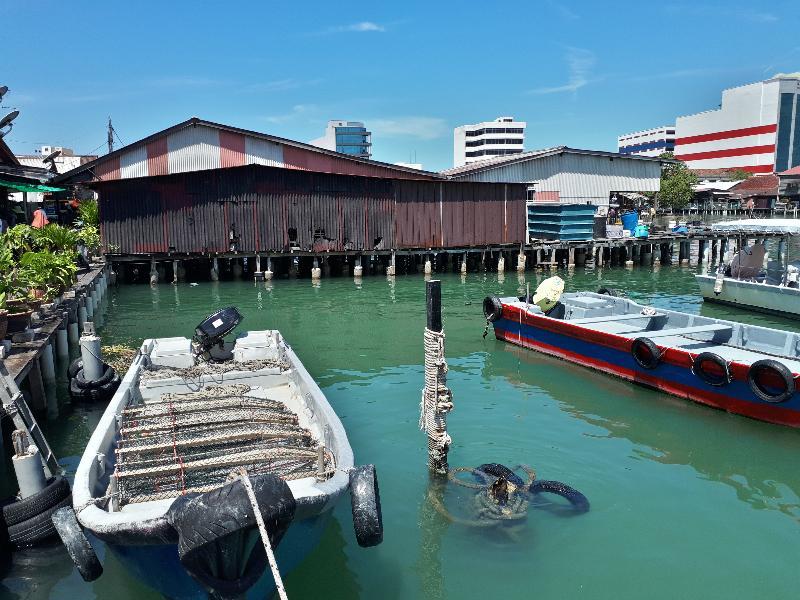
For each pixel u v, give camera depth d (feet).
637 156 109.70
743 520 21.06
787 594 17.33
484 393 33.96
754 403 29.19
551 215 95.91
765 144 276.21
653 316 39.78
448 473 24.06
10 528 18.95
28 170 59.00
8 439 26.94
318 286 76.18
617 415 30.58
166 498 16.58
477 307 61.16
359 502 16.17
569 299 48.14
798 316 55.16
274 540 14.08
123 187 75.56
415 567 18.45
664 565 18.57
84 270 63.00
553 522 20.72
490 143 382.22
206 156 88.79
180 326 52.75
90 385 31.55
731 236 103.35
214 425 22.03
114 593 17.53
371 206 82.89
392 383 35.99
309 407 24.29
